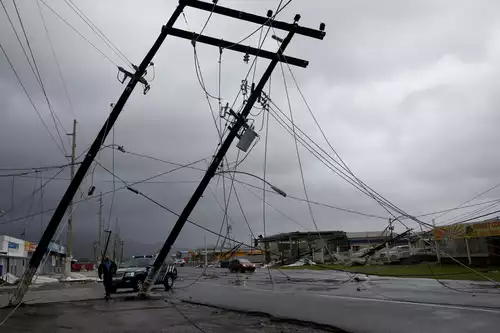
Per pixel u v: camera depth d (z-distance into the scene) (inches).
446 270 1156.5
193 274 1674.5
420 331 354.3
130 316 489.4
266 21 642.8
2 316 503.5
